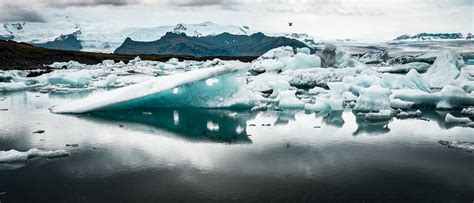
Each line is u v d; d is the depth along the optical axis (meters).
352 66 53.41
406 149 17.45
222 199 11.83
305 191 12.42
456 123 23.42
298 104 29.58
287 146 18.08
